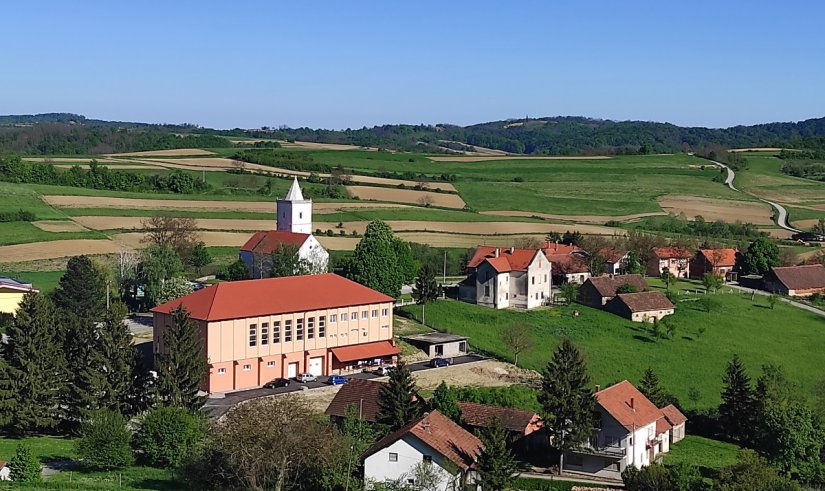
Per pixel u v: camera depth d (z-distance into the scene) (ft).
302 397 397.80
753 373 472.44
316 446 259.19
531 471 324.19
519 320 529.86
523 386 420.36
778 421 338.75
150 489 269.03
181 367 344.08
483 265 568.82
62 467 294.25
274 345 428.97
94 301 492.95
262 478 261.24
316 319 443.32
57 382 343.26
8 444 321.52
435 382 424.46
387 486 263.70
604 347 494.59
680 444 374.02
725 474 271.28
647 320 550.77
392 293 537.24
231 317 412.57
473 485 275.59
